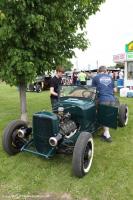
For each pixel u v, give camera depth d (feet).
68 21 23.39
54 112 17.52
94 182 14.16
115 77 78.84
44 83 73.87
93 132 20.17
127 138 21.83
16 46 22.11
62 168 15.88
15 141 17.37
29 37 22.16
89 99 19.84
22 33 21.86
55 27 21.91
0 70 22.88
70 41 25.27
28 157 17.48
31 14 20.29
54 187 13.69
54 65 24.47
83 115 17.80
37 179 14.52
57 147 15.55
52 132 15.25
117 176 14.79
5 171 15.56
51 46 23.25
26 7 20.62
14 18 20.68
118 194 12.92
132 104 39.45
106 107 19.42
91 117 19.07
